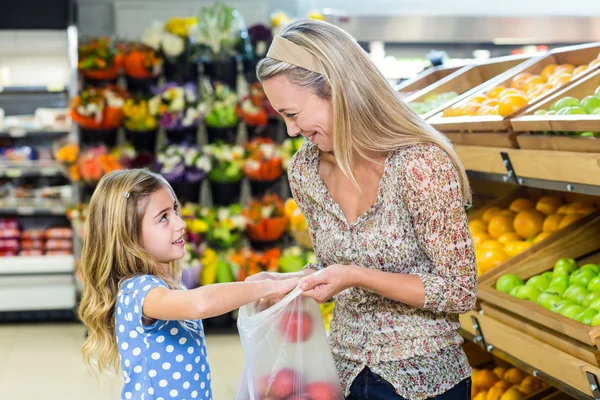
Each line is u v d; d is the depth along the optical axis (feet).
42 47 23.56
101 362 7.57
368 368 6.76
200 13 24.11
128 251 7.30
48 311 23.68
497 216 11.56
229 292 6.70
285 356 6.99
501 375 11.64
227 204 22.75
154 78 22.79
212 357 19.53
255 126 22.72
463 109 10.80
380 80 6.50
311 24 6.50
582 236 9.90
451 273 6.44
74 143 22.44
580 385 7.82
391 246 6.56
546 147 8.75
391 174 6.48
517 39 22.62
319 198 6.86
